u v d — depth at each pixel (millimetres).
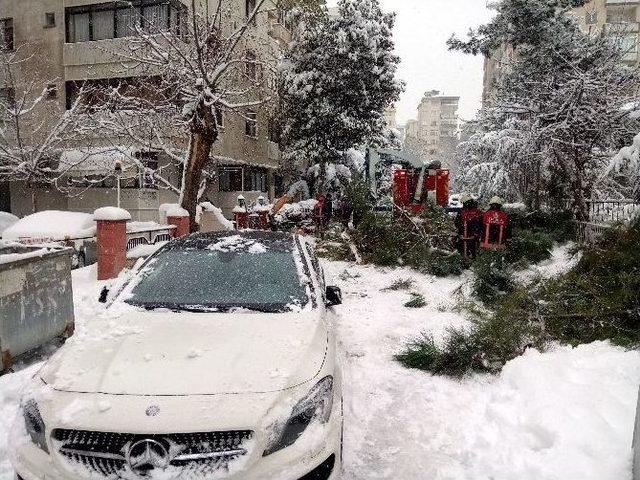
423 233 10578
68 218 11500
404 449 3438
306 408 2453
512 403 3881
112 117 16125
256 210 18156
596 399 3609
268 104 21969
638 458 2617
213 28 13484
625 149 8391
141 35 13539
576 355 4613
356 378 4672
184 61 13070
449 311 7027
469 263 9250
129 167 16688
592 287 5707
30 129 20109
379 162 18594
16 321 4508
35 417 2420
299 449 2338
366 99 24094
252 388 2443
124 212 9055
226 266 3865
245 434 2273
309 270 3975
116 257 8820
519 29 17109
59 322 5160
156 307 3379
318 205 15820
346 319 6711
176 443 2219
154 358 2668
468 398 4207
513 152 13953
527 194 14578
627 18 38906
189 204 13109
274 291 3572
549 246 9586
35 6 21359
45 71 21375
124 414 2270
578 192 11914
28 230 10914
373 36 23734
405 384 4520
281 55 23672
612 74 11711
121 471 2195
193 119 12633
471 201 9453
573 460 2949
